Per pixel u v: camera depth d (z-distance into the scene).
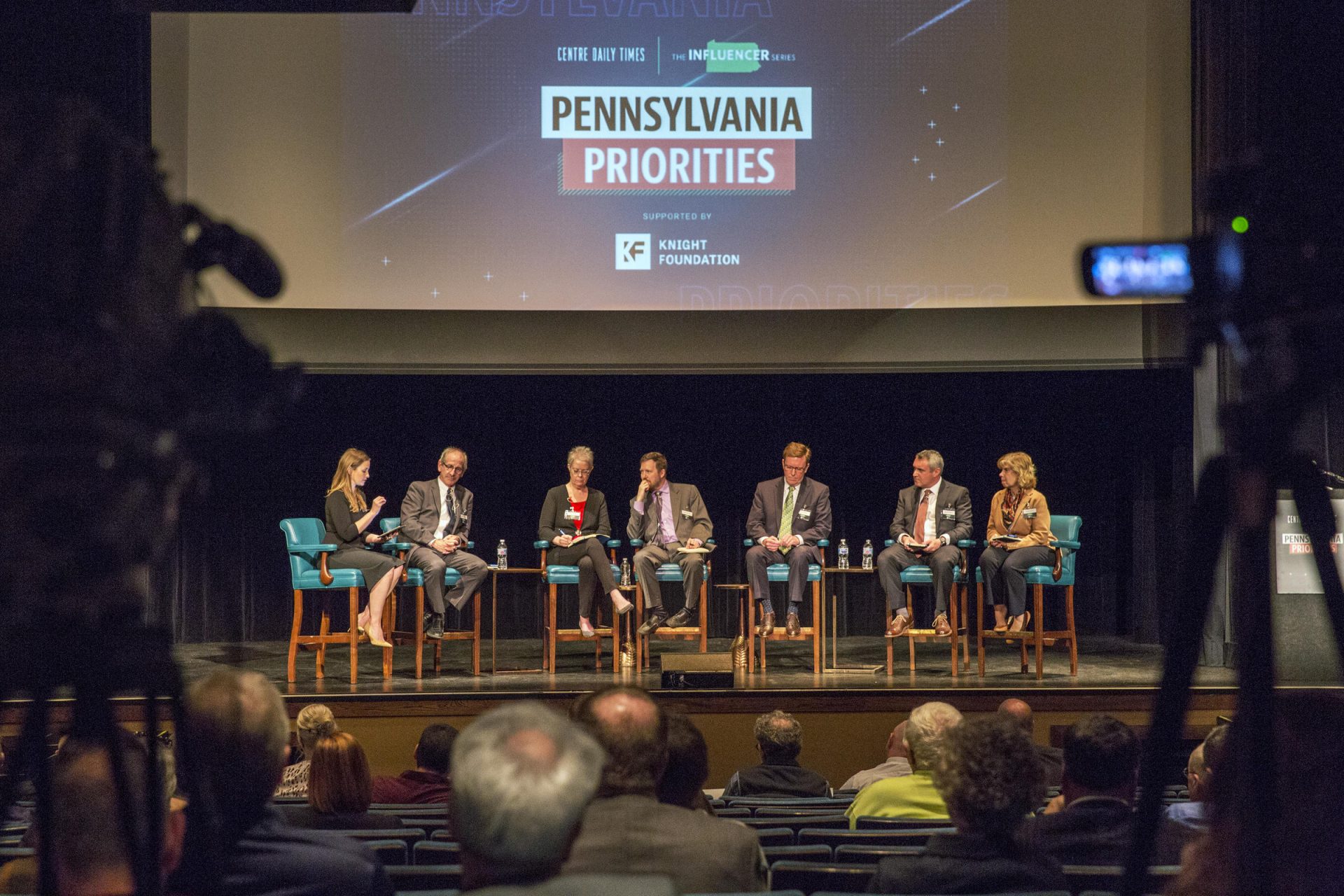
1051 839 2.07
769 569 6.04
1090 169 6.45
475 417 7.58
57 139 0.81
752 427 7.64
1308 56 6.17
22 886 1.54
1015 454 6.11
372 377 7.49
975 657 6.53
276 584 7.39
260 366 0.90
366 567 5.64
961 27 6.44
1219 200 0.90
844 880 1.89
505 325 6.57
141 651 0.83
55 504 0.77
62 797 1.16
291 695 5.20
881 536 7.60
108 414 0.78
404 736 5.25
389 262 6.41
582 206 6.43
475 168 6.41
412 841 2.37
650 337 6.59
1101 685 5.41
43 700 0.91
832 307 6.47
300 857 1.48
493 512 7.57
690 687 5.42
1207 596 0.95
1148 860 0.95
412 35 6.38
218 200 6.35
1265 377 0.87
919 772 2.71
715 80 6.42
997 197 6.46
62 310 0.79
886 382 7.57
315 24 6.36
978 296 6.47
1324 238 0.86
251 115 6.36
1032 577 5.72
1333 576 0.90
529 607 7.57
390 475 7.52
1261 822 0.85
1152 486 7.12
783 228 6.45
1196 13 6.32
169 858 1.19
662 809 1.74
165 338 0.83
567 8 6.39
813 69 6.43
